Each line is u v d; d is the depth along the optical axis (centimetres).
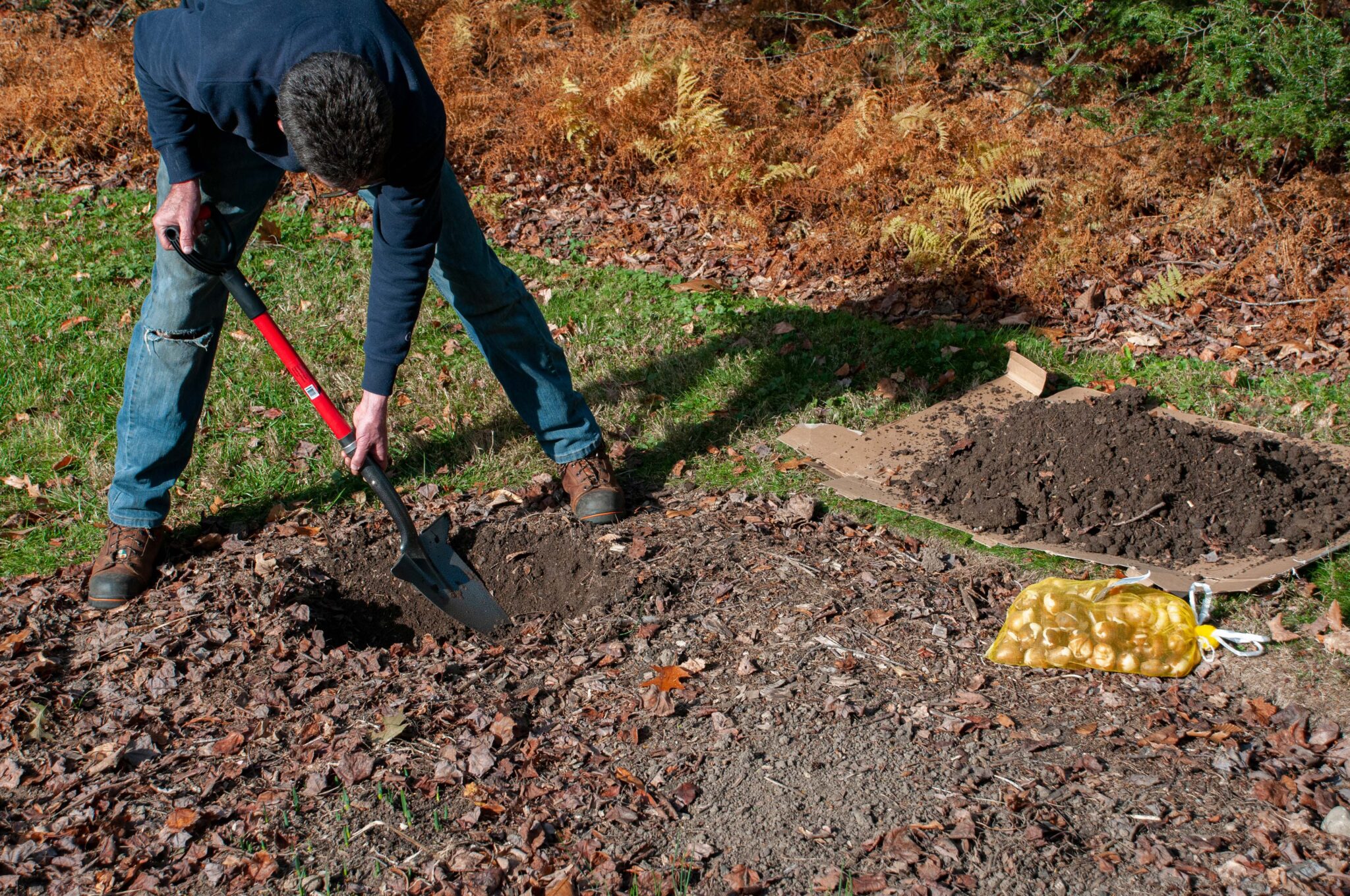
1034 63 816
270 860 246
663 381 525
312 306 602
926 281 629
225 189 330
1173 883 231
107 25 1012
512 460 458
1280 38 623
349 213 738
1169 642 308
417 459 463
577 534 396
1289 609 332
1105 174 673
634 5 961
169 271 340
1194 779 263
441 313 593
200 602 353
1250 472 388
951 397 493
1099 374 509
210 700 306
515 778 272
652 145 771
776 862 243
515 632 354
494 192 784
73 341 565
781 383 513
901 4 833
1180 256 625
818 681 308
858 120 745
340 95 237
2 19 1020
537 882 238
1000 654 317
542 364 393
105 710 303
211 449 467
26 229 718
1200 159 675
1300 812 249
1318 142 611
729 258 685
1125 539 372
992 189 665
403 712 296
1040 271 600
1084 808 255
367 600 376
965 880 235
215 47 270
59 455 461
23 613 351
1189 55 704
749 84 831
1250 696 297
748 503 416
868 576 362
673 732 289
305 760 279
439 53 896
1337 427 446
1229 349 527
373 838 253
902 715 293
